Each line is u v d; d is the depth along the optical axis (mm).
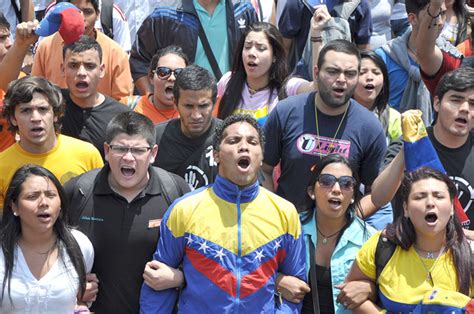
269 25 11508
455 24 13422
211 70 12711
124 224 9125
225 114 11555
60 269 8875
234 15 12805
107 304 9164
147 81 12867
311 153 10094
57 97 9977
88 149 10156
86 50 10891
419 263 8828
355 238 9398
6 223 8875
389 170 9461
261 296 8820
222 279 8742
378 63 11266
